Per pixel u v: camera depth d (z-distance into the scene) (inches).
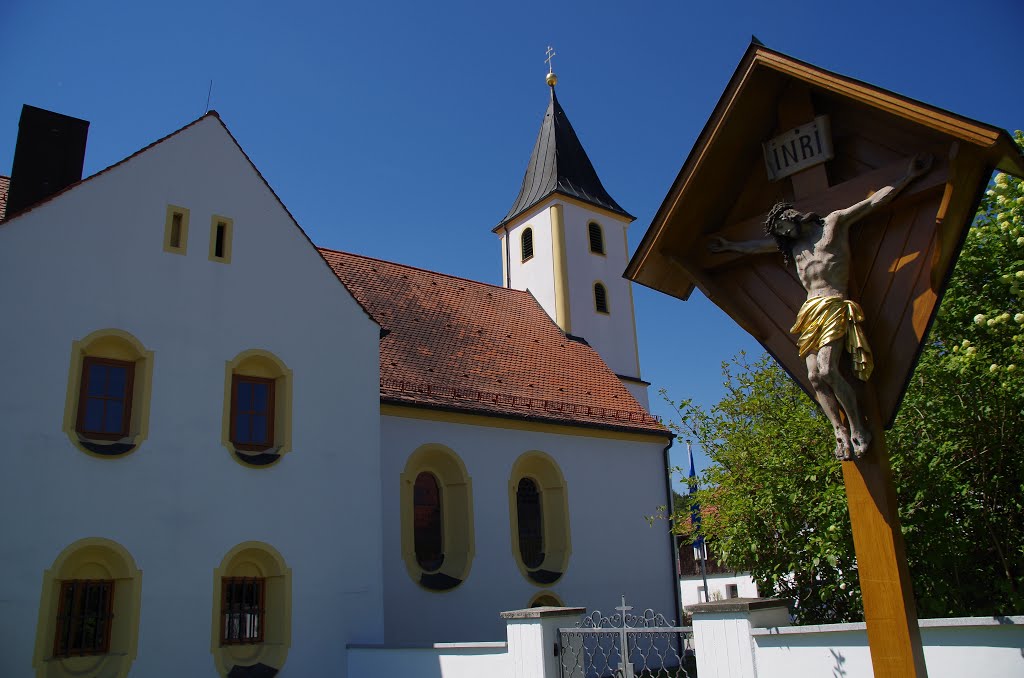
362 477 584.7
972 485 372.2
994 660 233.3
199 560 498.6
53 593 447.8
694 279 208.5
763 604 298.5
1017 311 384.2
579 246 1268.5
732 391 478.0
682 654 326.0
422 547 690.2
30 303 479.5
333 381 592.4
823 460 395.5
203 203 567.5
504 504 737.0
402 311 853.2
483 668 428.8
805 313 175.0
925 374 374.3
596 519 808.9
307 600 532.7
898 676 158.4
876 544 164.7
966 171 163.0
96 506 471.5
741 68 193.6
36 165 592.1
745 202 211.3
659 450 901.2
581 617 395.2
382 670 501.4
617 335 1259.8
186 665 477.1
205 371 535.2
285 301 585.9
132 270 523.5
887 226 176.7
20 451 455.5
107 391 504.7
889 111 171.3
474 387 780.6
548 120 1407.5
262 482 537.0
